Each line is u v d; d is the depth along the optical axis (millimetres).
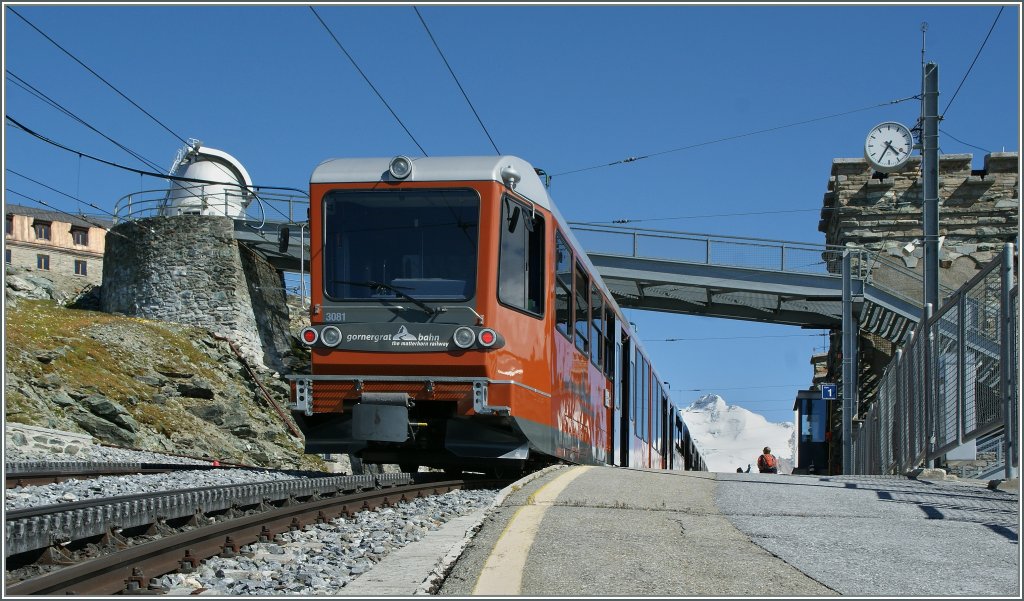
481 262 12336
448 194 12586
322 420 12719
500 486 13289
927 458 14914
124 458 19516
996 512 9227
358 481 11508
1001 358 11633
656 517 8648
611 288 35250
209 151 39281
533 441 12805
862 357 37625
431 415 12648
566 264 14570
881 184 38094
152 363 29328
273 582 5859
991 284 12180
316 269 12680
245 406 30547
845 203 38250
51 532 6344
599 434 17469
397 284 12445
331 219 12781
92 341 28891
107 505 7113
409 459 13375
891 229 37875
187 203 38438
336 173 12906
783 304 35781
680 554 6891
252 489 9188
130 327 30922
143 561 5898
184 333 32031
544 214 13320
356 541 7570
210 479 13266
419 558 6508
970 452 13258
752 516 8898
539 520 8219
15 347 25719
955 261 37406
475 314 12195
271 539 7305
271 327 36562
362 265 12578
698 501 9812
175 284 34844
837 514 9055
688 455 39750
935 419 14695
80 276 69188
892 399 19312
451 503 10305
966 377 13055
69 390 24984
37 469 13445
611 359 19234
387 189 12703
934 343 14906
